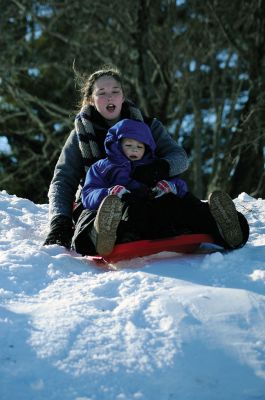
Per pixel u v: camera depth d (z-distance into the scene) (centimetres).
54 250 562
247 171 2108
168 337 405
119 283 479
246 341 408
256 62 2081
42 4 2161
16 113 2377
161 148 624
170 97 2381
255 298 453
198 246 570
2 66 2212
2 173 2586
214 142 2356
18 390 357
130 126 558
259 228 700
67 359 379
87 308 437
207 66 2533
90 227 525
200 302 441
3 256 523
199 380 374
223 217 532
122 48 2131
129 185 554
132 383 367
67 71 2391
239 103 2642
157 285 473
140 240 534
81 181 625
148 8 2066
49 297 460
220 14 2211
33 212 789
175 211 540
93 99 628
